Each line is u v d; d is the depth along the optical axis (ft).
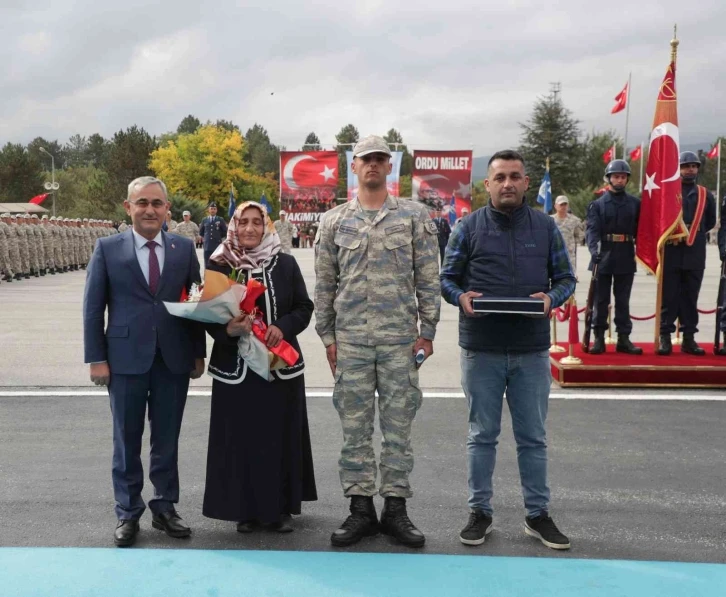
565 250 13.43
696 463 17.33
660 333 26.99
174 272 13.35
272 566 12.05
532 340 12.98
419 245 13.17
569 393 23.98
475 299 12.65
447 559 12.34
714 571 11.91
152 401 13.37
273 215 286.05
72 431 19.71
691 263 26.43
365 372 13.20
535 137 228.22
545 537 12.89
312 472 14.08
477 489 13.25
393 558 12.38
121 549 12.69
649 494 15.42
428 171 118.42
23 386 24.68
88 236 91.30
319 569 11.94
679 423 20.53
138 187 13.14
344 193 233.35
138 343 13.04
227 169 247.29
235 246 13.53
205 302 12.49
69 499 15.03
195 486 15.83
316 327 13.69
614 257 26.48
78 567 11.98
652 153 25.43
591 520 14.07
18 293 55.93
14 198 242.78
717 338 26.73
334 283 13.62
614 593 11.13
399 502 13.28
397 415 13.20
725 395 23.66
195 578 11.62
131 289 13.14
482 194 285.02
